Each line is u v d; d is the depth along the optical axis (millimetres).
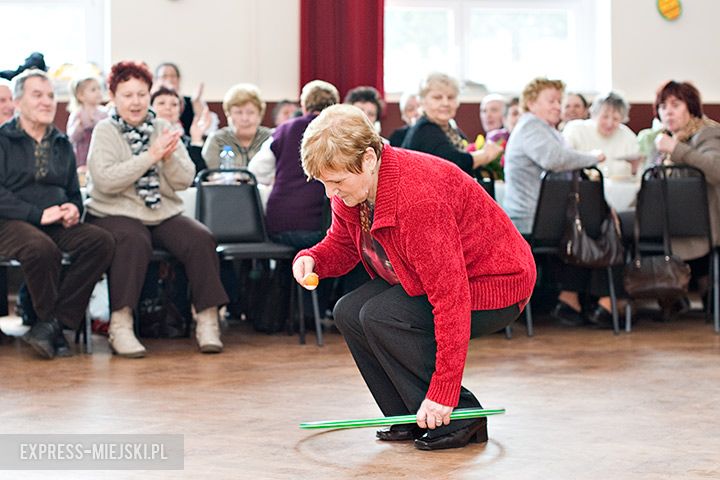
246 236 5629
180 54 8406
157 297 5656
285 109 7727
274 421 3332
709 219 5797
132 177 5094
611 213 5695
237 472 2658
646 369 4426
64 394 3863
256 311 5840
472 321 2863
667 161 6070
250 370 4477
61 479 2596
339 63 8500
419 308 2826
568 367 4500
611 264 5617
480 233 2811
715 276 5840
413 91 7523
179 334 5660
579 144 7066
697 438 3068
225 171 5672
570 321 6078
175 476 2623
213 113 8000
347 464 2744
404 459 2793
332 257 3018
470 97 8977
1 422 3332
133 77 5234
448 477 2604
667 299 5984
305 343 5395
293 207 5613
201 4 8422
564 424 3275
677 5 8867
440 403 2717
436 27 9039
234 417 3398
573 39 9164
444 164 2803
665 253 5770
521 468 2695
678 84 5980
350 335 2957
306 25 8422
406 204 2646
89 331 5094
